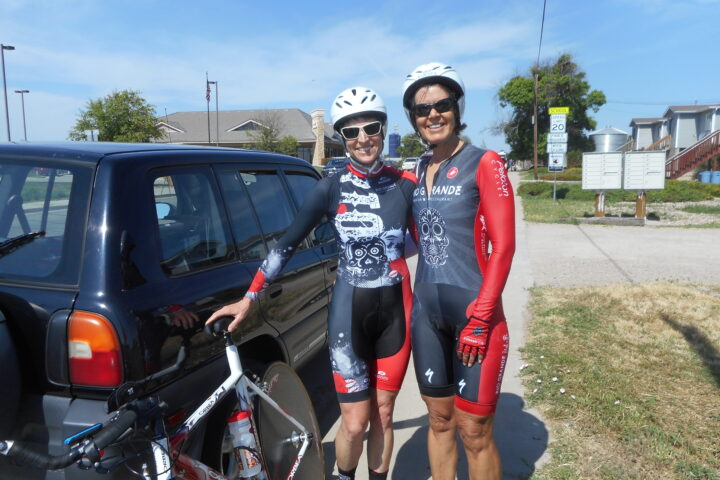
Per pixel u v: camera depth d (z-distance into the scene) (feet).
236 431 6.47
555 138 54.70
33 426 5.75
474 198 6.27
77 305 5.58
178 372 6.19
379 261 7.14
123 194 6.25
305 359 10.05
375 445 7.68
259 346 8.77
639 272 23.54
